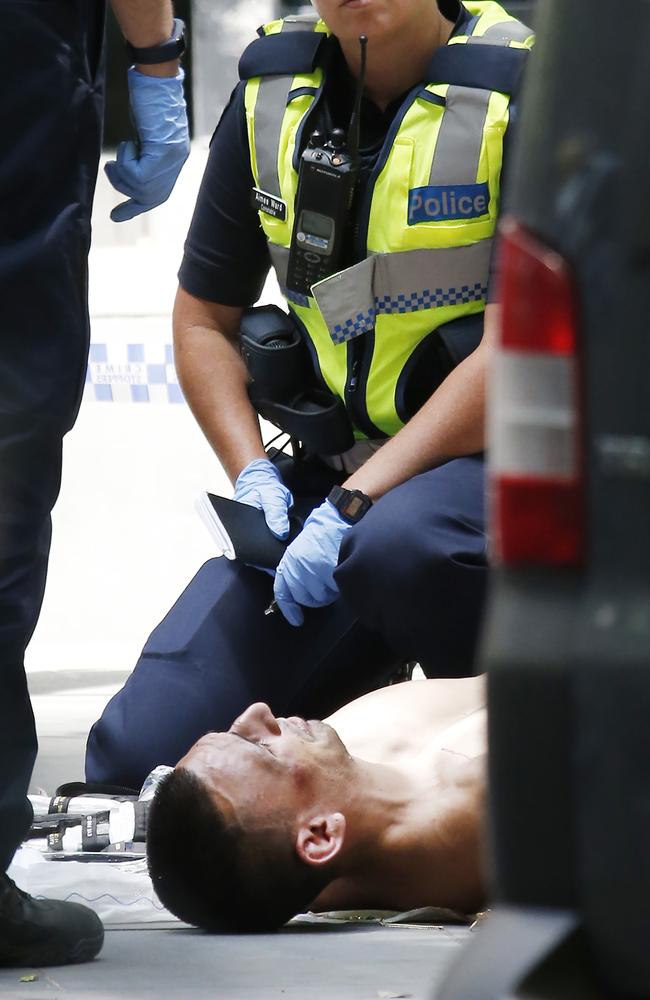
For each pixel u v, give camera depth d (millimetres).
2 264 7141
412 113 12273
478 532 11992
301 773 9438
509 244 5449
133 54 10461
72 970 7609
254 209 13461
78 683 19875
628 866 5172
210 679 12945
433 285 12414
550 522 5352
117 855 10930
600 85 5273
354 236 12578
